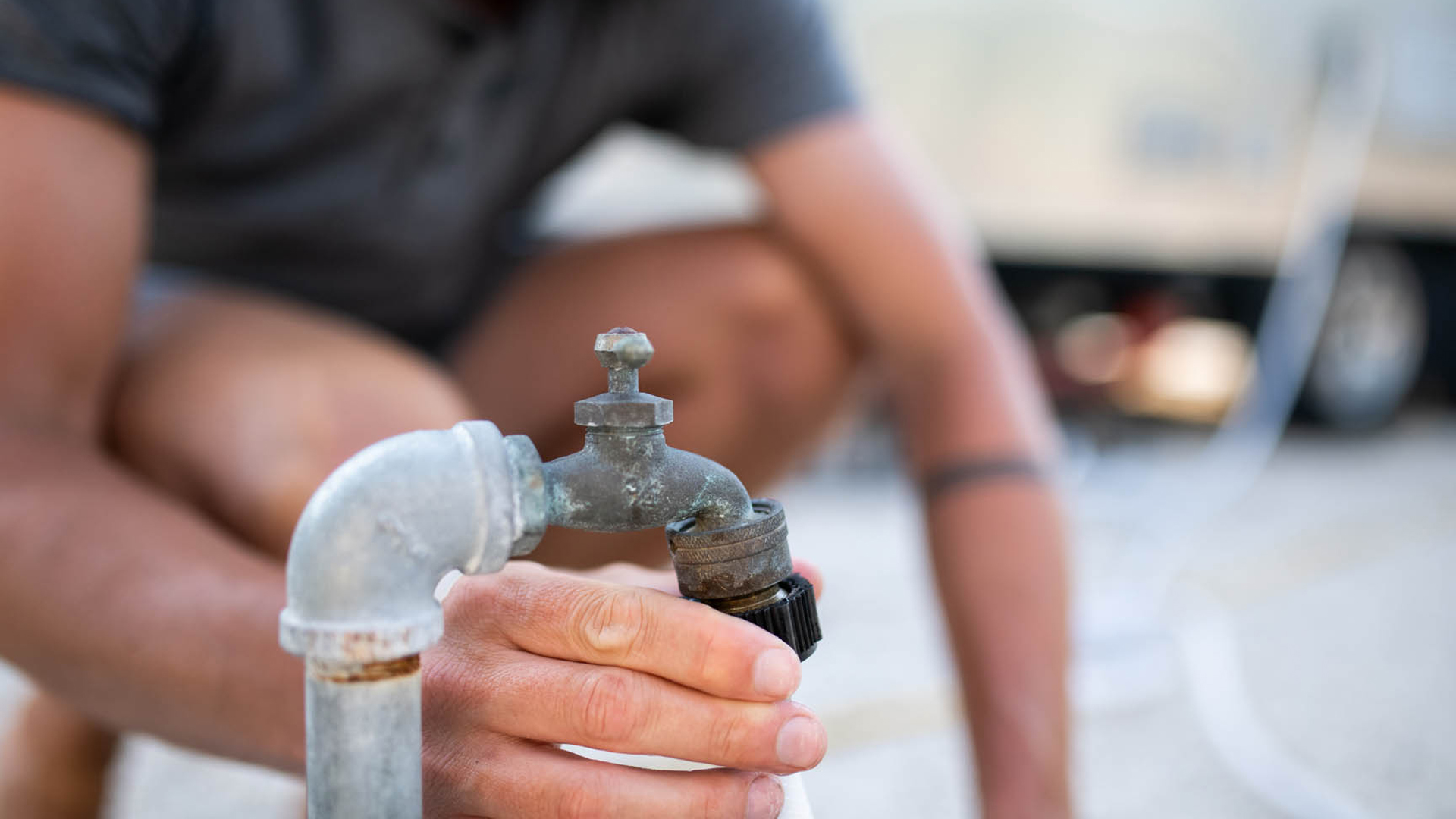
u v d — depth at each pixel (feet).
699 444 4.06
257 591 2.12
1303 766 4.95
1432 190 14.49
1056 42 11.12
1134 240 11.78
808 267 4.09
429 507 1.35
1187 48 11.46
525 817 1.65
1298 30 11.68
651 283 4.01
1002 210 11.43
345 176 3.62
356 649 1.32
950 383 3.79
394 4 3.42
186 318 3.17
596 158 8.43
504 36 3.69
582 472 1.48
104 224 2.70
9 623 2.16
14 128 2.57
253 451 2.68
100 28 2.74
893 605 7.34
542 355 4.06
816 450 4.70
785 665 1.54
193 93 3.34
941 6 10.85
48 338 2.54
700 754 1.58
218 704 2.03
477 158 3.82
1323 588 7.76
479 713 1.66
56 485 2.30
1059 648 3.32
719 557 1.58
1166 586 6.57
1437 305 15.10
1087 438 11.68
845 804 4.62
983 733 3.21
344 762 1.36
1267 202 11.93
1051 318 12.24
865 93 4.46
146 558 2.19
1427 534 9.32
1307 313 7.43
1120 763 5.06
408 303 4.07
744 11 3.94
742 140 4.08
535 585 1.68
